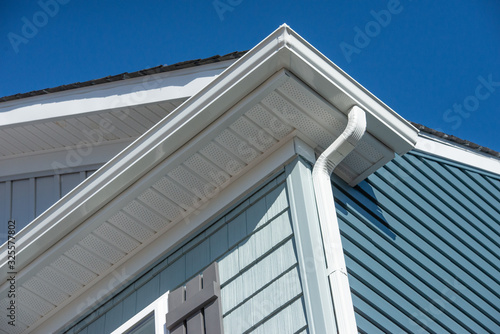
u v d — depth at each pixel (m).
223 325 3.80
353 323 3.40
